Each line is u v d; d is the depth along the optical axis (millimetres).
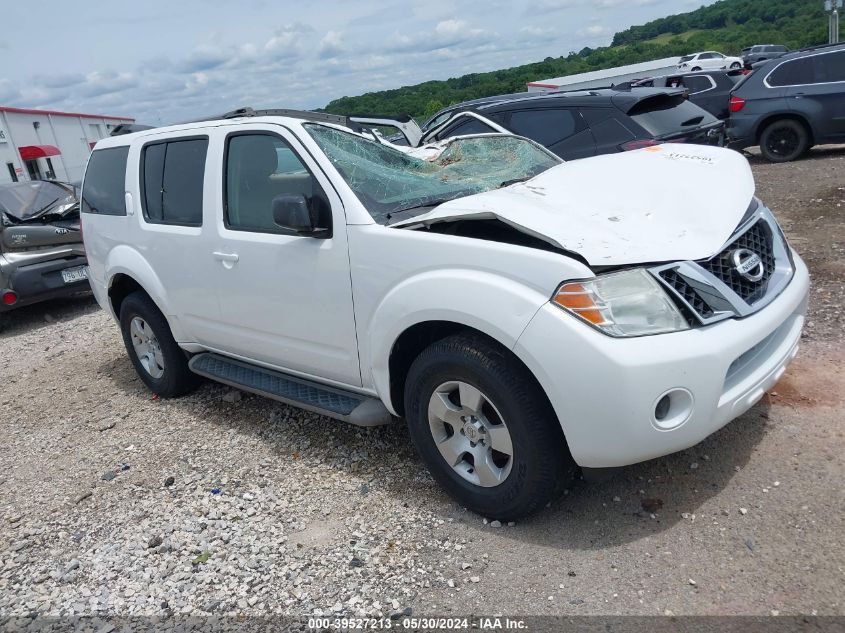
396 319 3195
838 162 11086
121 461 4375
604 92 7770
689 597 2596
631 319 2691
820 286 5461
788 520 2910
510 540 3049
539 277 2773
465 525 3197
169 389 5176
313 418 4539
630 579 2725
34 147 33531
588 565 2830
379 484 3643
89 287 8773
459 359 3008
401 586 2869
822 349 4367
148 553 3348
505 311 2812
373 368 3428
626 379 2613
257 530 3400
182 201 4469
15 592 3209
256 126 3896
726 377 2857
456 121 8031
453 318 2973
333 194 3475
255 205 3949
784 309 3057
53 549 3514
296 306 3738
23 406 5707
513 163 4461
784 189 9500
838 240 6645
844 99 11344
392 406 3480
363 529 3279
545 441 2881
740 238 3105
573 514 3156
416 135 7148
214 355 4750
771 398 3867
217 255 4129
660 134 7184
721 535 2887
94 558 3377
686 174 3486
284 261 3723
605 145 7250
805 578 2602
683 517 3027
